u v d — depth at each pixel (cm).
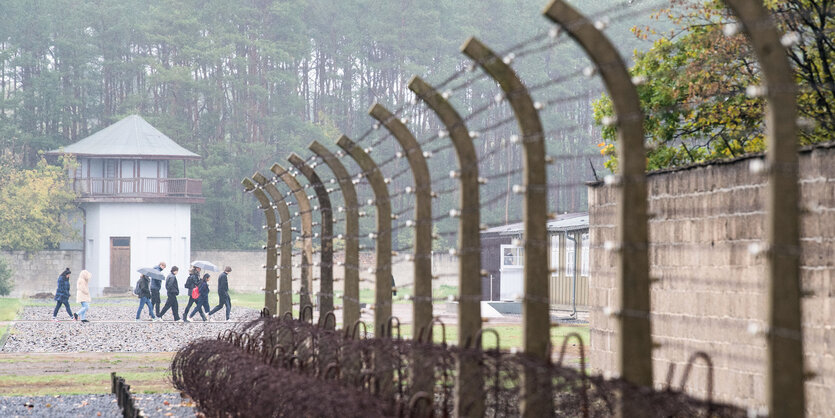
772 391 1789
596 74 2178
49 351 8350
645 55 6456
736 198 3594
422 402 2955
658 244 4156
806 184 3134
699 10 6419
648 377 2138
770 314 1797
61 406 4866
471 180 2881
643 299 2131
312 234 4738
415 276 3269
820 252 3080
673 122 6397
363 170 3741
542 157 2536
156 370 6738
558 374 2397
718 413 2150
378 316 3681
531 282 2539
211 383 4134
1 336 9800
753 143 6038
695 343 3862
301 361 3681
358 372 3403
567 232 13050
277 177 4981
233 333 4791
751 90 1828
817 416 3091
